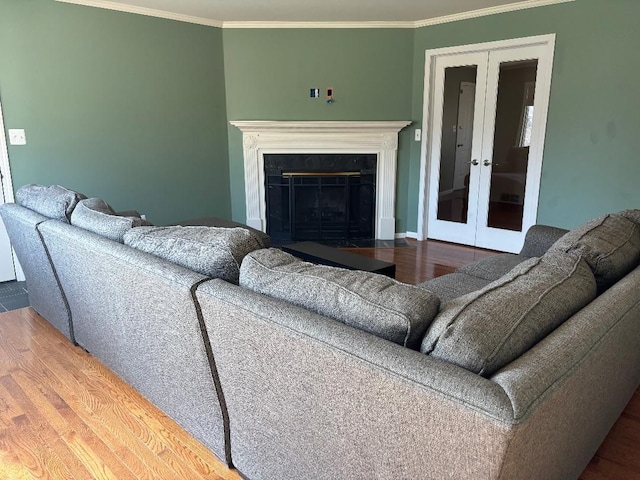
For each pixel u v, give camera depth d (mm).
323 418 1218
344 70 4914
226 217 5191
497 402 853
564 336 1118
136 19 4148
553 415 1006
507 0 4004
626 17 3566
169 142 4570
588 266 1651
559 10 3885
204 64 4688
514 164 4469
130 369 2090
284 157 5047
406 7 4211
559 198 4180
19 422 1980
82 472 1706
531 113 4250
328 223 5242
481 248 4863
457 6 4184
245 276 1446
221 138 4977
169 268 1590
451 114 4836
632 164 3725
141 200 4477
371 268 2814
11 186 3680
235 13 4387
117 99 4152
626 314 1349
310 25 4781
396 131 4992
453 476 964
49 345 2666
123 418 2020
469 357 993
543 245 2738
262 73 4887
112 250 1834
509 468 913
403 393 979
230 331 1398
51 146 3842
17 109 3623
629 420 2027
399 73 4945
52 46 3721
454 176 4953
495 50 4375
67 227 2203
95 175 4137
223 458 1722
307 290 1281
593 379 1213
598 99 3809
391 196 5168
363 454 1145
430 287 2391
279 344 1241
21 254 2875
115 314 2002
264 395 1397
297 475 1402
